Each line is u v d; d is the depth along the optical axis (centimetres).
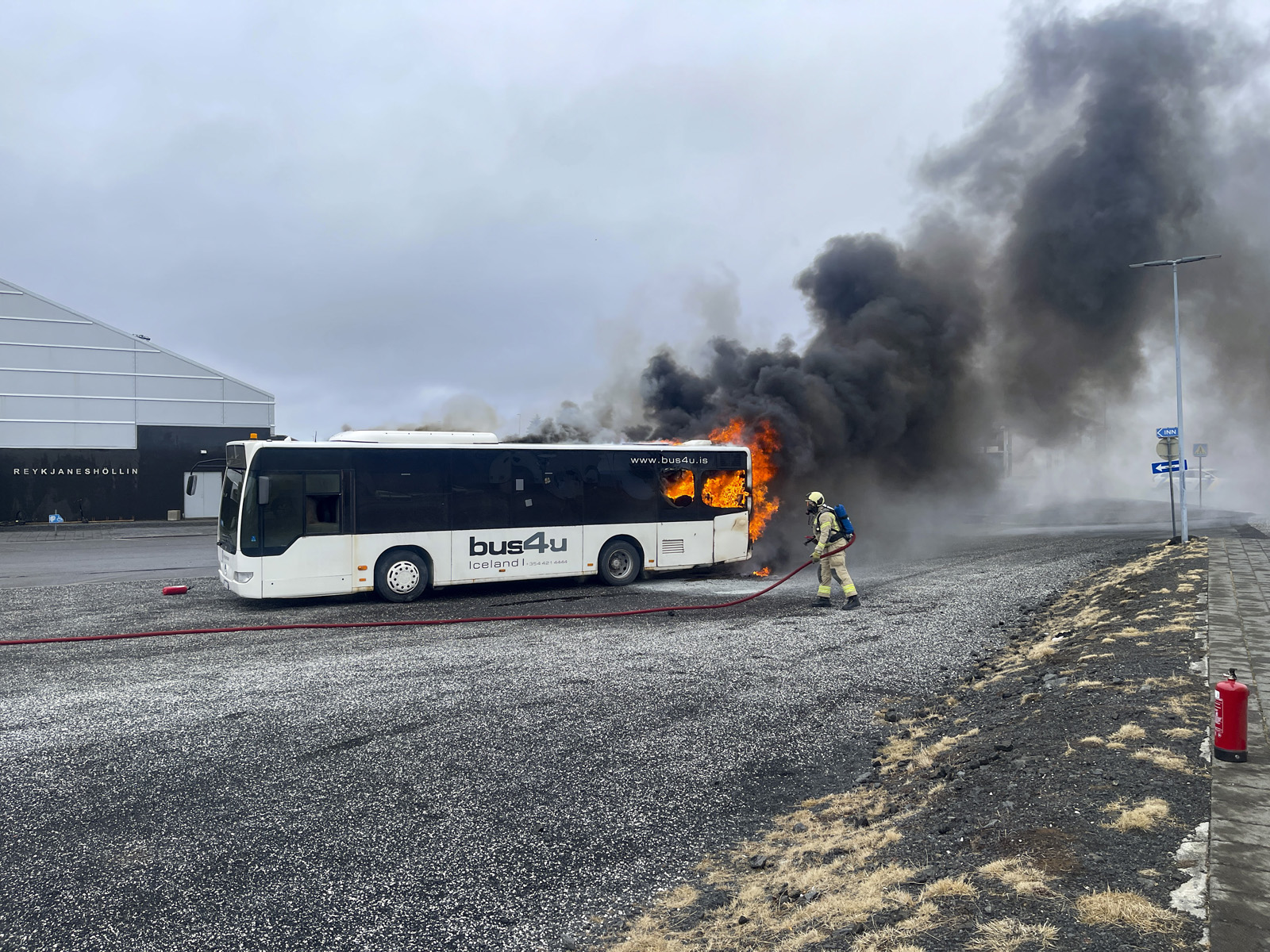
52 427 3353
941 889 350
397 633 1138
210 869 450
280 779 587
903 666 907
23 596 1491
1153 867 354
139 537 2933
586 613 1286
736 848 477
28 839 487
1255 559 1439
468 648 1031
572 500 1541
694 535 1655
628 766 616
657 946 355
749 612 1282
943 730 668
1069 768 495
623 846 480
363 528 1374
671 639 1080
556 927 388
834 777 593
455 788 571
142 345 3491
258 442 1313
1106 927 306
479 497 1460
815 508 1316
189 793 560
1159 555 1580
